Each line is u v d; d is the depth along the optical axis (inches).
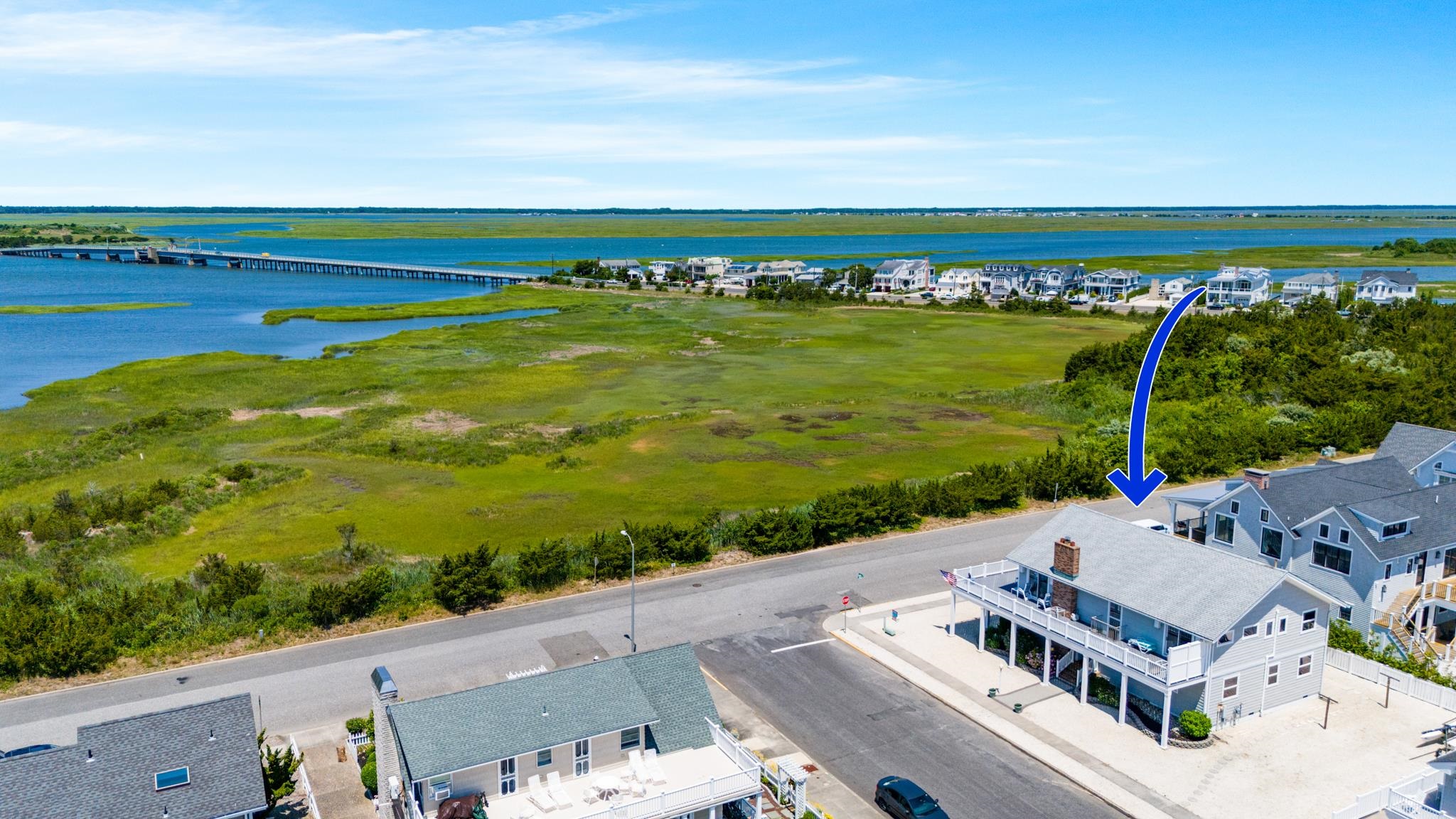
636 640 1946.4
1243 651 1587.1
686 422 4013.3
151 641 1925.4
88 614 1952.5
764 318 7524.6
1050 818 1379.2
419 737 1227.2
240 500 2974.9
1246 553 2084.2
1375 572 1834.4
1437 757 1497.3
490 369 5187.0
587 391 4665.4
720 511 2859.3
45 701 1697.8
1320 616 1673.2
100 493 2987.2
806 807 1387.8
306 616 2017.7
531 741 1250.6
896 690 1753.2
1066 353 5836.6
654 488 3120.1
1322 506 2032.5
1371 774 1459.2
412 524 2763.3
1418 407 3671.3
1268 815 1362.0
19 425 3934.5
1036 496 2893.7
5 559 2455.7
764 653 1899.6
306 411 4202.8
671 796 1238.3
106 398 4409.5
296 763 1382.9
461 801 1189.1
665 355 5757.9
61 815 1134.4
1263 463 3275.1
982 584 1883.6
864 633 1984.5
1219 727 1588.3
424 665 1833.2
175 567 2438.5
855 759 1533.0
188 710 1258.6
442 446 3545.8
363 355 5610.2
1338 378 4060.0
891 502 2618.1
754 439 3759.8
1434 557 1927.9
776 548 2426.2
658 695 1401.3
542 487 3127.5
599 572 2274.9
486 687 1321.4
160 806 1174.3
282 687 1752.0
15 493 3078.2
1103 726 1612.9
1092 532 1855.3
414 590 2169.0
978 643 1937.7
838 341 6338.6
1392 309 5575.8
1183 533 2266.2
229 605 2081.7
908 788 1381.6
